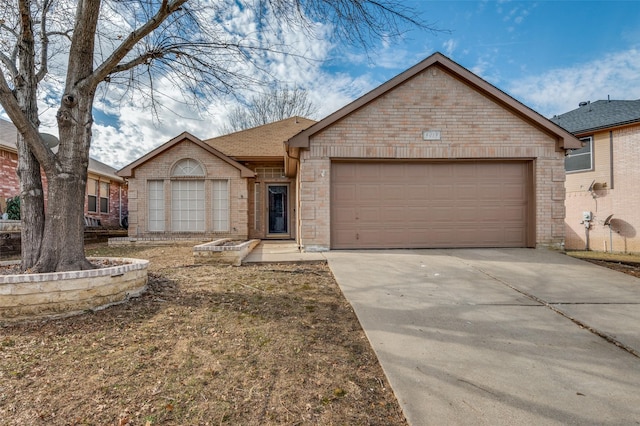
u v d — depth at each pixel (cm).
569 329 345
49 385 236
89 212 1546
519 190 800
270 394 230
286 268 632
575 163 1457
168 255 827
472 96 782
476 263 635
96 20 425
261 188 1298
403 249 780
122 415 205
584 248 1413
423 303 420
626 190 1288
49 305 356
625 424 202
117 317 365
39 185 450
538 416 209
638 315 383
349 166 786
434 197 794
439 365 270
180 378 247
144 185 1163
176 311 385
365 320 364
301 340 315
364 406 220
